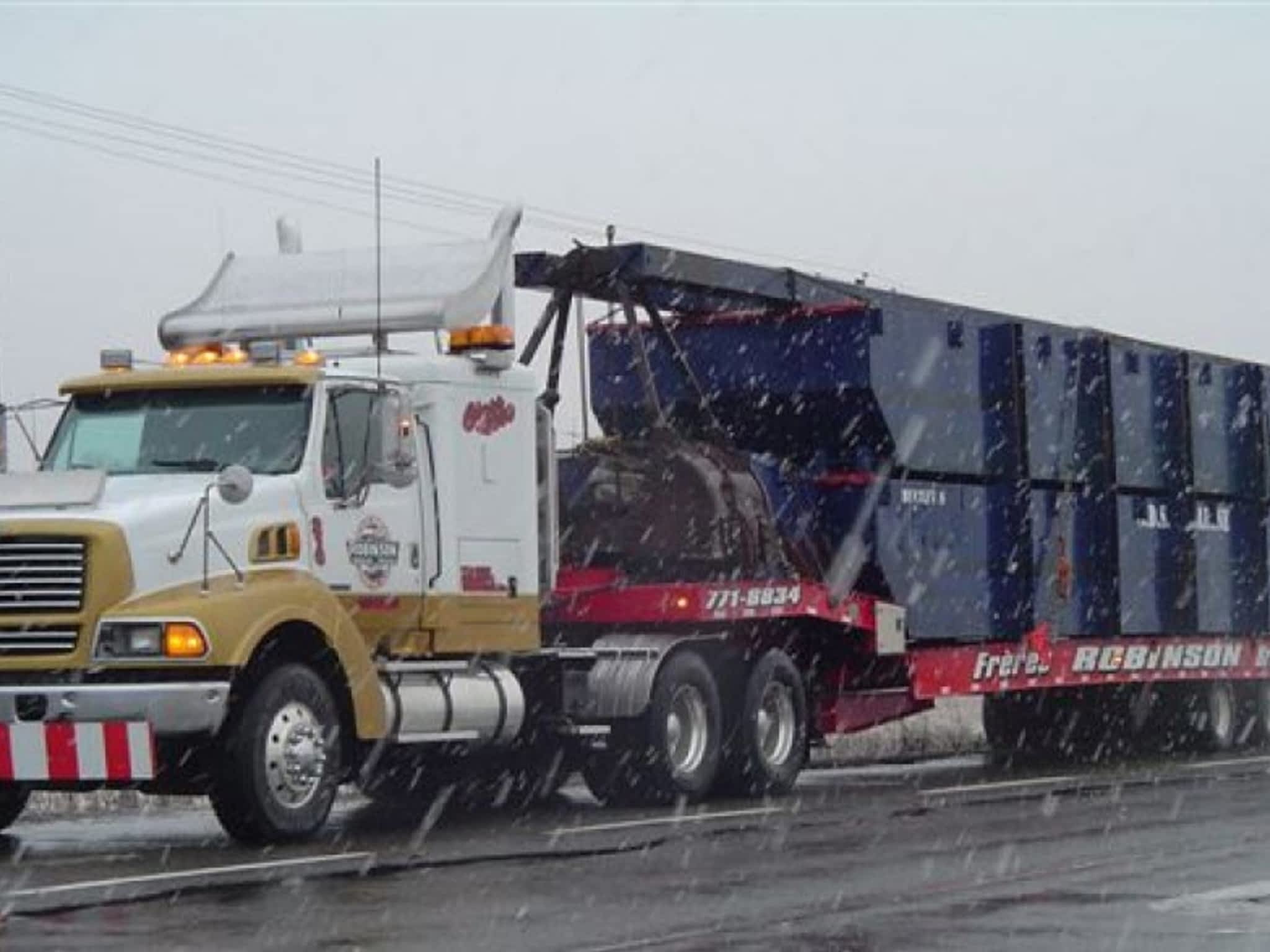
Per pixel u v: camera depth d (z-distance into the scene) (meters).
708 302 19.75
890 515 20.27
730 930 10.00
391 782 17.16
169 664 13.00
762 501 19.06
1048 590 22.34
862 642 19.64
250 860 12.71
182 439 14.49
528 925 10.10
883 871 12.20
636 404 20.72
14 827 15.23
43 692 12.93
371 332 15.96
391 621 14.94
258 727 13.37
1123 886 11.55
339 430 14.58
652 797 16.95
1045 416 22.38
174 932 9.84
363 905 10.72
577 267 18.70
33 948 9.38
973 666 21.22
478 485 15.74
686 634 17.42
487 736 15.66
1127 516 23.78
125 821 15.90
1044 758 24.30
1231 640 25.91
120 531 13.13
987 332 21.95
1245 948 9.53
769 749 18.02
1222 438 25.84
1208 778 19.94
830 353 20.02
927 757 24.45
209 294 16.62
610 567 18.66
